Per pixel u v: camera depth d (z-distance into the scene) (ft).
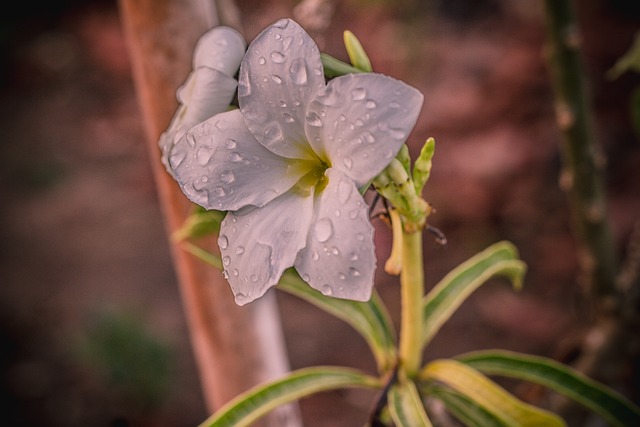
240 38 1.39
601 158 1.87
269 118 1.32
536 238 4.64
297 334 4.43
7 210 5.92
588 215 1.89
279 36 1.30
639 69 1.73
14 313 4.94
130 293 4.98
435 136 4.93
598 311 1.95
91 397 4.32
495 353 1.63
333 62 1.34
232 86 1.37
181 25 1.61
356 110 1.26
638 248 1.96
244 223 1.32
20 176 6.28
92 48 7.30
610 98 4.95
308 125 1.30
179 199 1.68
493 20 5.93
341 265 1.25
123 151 6.40
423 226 1.41
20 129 6.87
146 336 4.25
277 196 1.33
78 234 5.60
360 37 5.59
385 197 1.38
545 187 4.81
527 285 4.43
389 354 1.63
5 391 4.42
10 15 8.00
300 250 1.28
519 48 5.31
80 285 5.11
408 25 5.64
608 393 1.59
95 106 7.01
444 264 4.66
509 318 4.22
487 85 5.13
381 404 1.56
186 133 1.34
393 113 1.24
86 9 7.85
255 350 1.77
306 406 3.99
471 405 1.57
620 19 5.16
